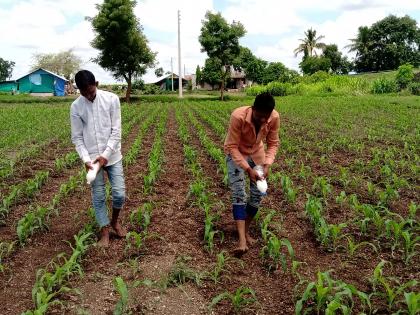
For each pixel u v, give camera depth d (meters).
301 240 5.53
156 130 17.03
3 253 5.18
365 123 17.27
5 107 32.81
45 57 80.19
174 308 4.04
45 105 36.78
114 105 5.27
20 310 4.01
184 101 42.75
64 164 10.01
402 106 24.42
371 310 3.87
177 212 6.68
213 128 16.66
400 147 11.84
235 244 5.41
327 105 27.20
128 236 5.10
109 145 5.20
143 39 44.94
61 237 5.72
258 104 4.60
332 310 3.45
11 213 6.70
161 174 9.14
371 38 84.38
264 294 4.26
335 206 6.72
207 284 4.46
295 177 8.66
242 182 5.09
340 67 88.00
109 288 4.38
